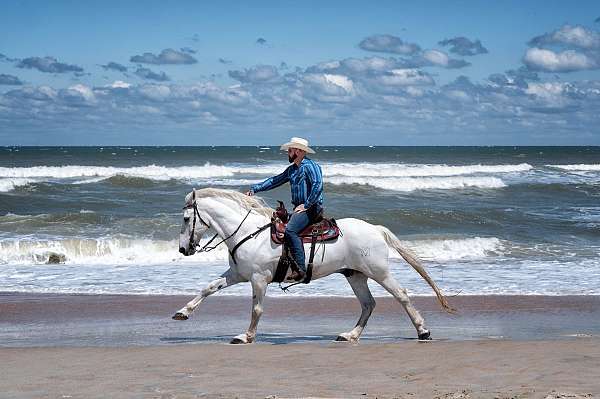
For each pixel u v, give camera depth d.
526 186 37.00
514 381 6.36
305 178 8.60
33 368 7.23
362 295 9.16
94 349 8.28
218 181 37.53
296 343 8.83
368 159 74.19
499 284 14.27
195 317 11.09
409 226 23.44
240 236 8.67
